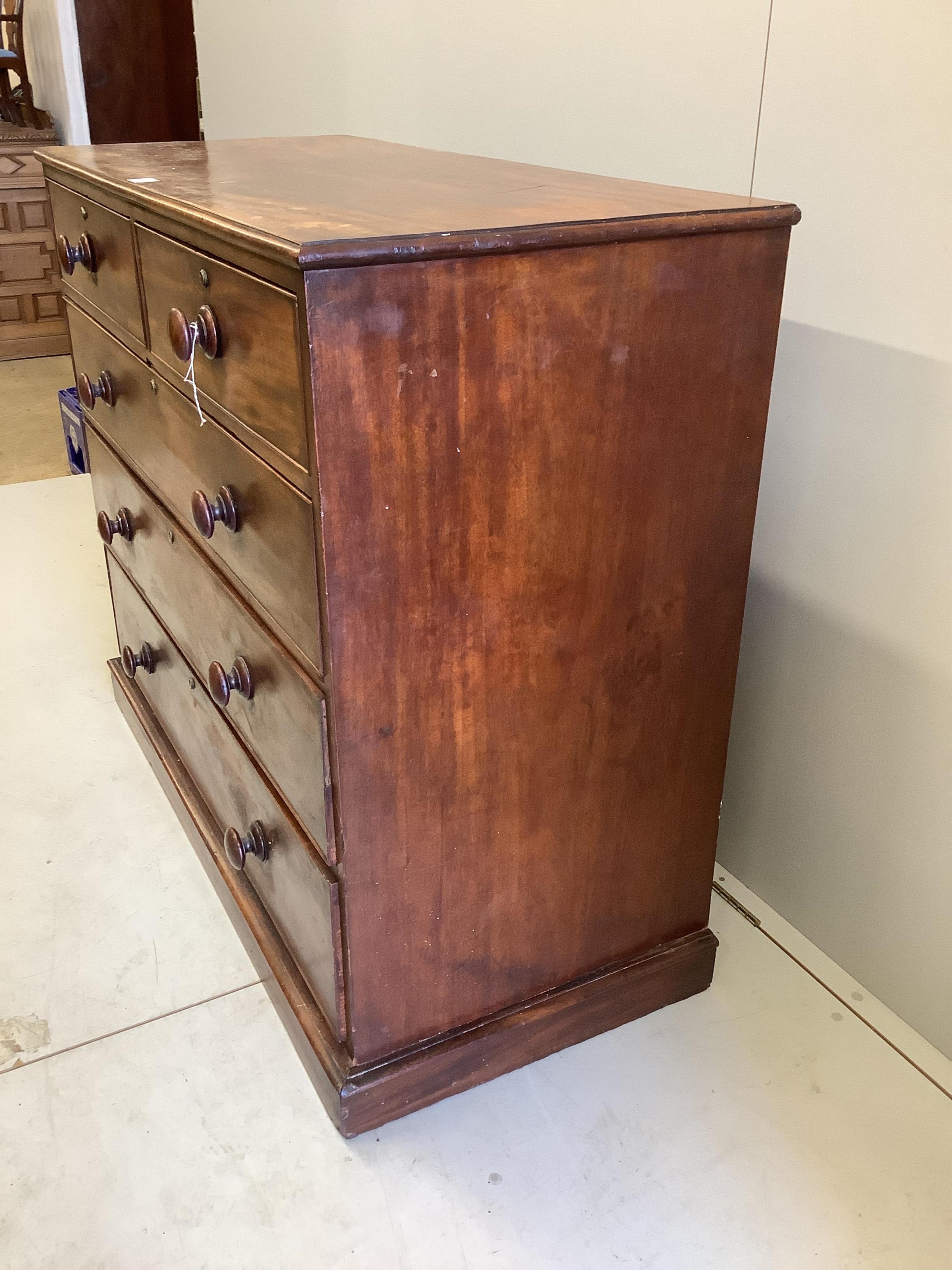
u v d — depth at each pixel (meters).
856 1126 1.23
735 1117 1.23
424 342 0.86
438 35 1.80
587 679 1.12
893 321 1.15
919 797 1.26
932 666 1.21
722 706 1.25
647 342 0.98
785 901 1.52
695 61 1.32
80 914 1.52
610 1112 1.24
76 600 2.40
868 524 1.24
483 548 0.98
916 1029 1.35
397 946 1.13
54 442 3.52
